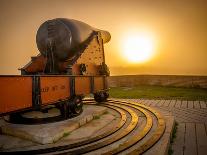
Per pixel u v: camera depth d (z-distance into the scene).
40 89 4.29
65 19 6.52
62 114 5.27
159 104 8.66
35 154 3.53
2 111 3.47
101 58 7.85
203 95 10.91
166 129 4.71
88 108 6.84
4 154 3.49
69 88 5.43
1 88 3.47
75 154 3.42
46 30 6.56
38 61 6.77
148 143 3.77
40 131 4.38
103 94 8.46
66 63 6.65
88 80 6.52
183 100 9.52
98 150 3.65
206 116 6.50
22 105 3.90
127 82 16.94
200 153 3.83
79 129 4.93
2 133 4.80
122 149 3.56
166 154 3.66
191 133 4.93
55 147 3.74
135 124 5.18
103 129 4.99
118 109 7.07
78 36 6.43
